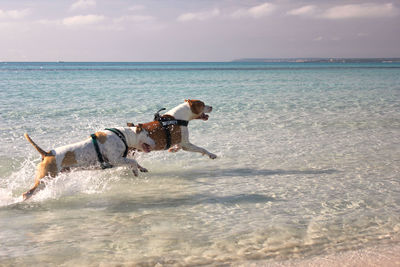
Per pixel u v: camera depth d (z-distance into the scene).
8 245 3.54
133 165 5.40
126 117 10.98
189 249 3.45
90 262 3.22
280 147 7.60
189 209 4.51
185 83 27.22
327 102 14.91
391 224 3.92
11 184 5.51
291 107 13.37
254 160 6.71
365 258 3.20
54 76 38.09
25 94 17.53
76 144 4.99
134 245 3.54
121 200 4.85
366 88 22.28
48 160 4.79
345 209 4.37
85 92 18.95
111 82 27.94
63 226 4.01
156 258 3.29
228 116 11.35
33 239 3.68
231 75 42.66
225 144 7.88
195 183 5.54
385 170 5.96
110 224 4.07
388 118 11.00
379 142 7.94
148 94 18.17
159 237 3.72
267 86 24.20
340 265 3.09
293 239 3.62
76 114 11.41
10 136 8.30
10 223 4.10
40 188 4.77
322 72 51.91
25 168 6.21
